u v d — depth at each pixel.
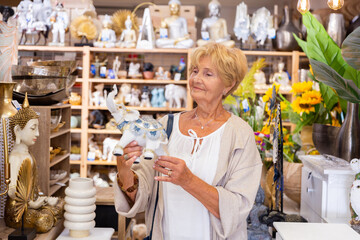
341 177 2.18
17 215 2.05
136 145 1.43
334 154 2.49
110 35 5.09
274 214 2.10
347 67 2.76
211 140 1.60
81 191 2.20
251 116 3.04
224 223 1.49
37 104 2.53
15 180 2.05
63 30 5.00
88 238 2.21
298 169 2.66
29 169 2.08
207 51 1.59
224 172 1.56
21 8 5.00
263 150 2.75
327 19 4.96
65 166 2.99
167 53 5.31
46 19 5.04
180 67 5.22
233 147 1.60
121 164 1.51
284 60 5.49
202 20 5.62
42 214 2.14
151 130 1.39
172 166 1.40
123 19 5.28
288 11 5.16
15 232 2.03
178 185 1.59
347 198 2.20
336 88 2.30
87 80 4.99
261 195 2.28
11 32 2.53
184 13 5.45
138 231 3.74
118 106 1.44
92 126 5.07
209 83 1.58
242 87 3.21
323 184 2.22
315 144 2.72
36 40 5.38
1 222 2.23
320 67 2.26
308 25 2.83
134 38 5.16
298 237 1.76
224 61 1.56
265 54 5.04
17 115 2.07
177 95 5.07
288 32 5.05
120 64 5.38
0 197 2.29
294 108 2.99
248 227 2.22
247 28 5.18
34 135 2.11
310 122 3.15
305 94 2.94
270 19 5.17
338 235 1.79
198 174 1.57
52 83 2.44
